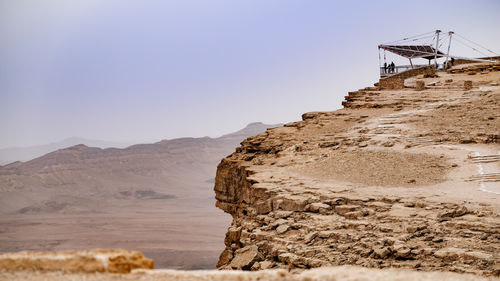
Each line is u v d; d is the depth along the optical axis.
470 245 24.44
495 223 26.66
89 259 12.91
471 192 34.09
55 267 12.88
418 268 22.80
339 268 19.94
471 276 18.39
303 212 33.00
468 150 44.31
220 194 53.53
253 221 35.47
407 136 50.06
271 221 33.16
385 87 78.88
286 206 34.00
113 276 12.38
